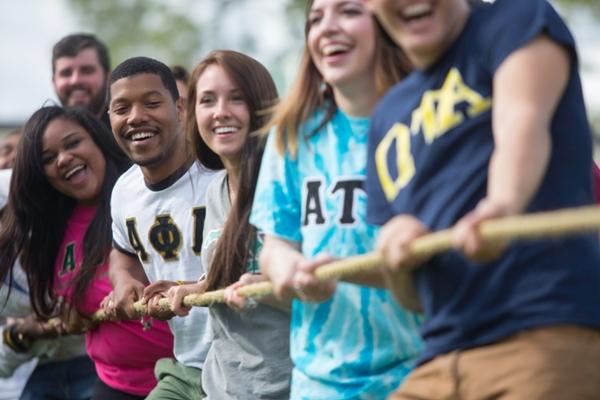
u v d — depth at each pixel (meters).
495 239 5.03
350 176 7.06
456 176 5.77
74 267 11.57
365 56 6.95
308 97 7.24
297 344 7.25
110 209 11.28
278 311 8.46
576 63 5.68
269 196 7.23
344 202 7.05
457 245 5.12
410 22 5.84
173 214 10.08
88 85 14.96
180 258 10.08
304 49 7.27
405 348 6.98
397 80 6.95
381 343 7.00
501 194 5.21
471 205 5.71
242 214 8.59
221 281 8.62
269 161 7.30
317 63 7.10
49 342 12.43
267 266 7.05
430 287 5.82
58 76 15.07
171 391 9.80
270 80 9.10
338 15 6.97
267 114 8.92
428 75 5.99
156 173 10.14
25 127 11.59
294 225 7.22
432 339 5.88
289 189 7.22
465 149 5.77
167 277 10.20
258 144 8.62
